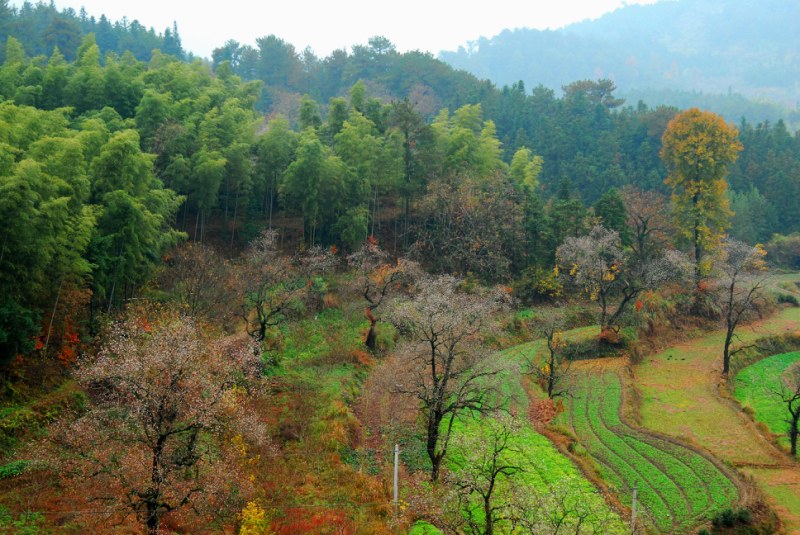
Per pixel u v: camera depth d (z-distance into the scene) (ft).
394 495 101.14
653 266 216.13
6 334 97.81
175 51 504.84
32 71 207.41
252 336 144.46
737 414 155.33
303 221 218.38
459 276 213.25
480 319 133.80
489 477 91.35
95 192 136.98
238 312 157.79
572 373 178.81
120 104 207.82
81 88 206.08
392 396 140.36
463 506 92.68
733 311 231.91
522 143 397.60
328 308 185.16
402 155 233.76
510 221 225.76
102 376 82.53
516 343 199.31
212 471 82.28
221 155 200.85
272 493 98.68
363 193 218.59
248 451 108.47
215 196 194.59
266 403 125.59
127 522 84.79
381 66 499.10
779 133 442.50
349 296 191.62
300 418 122.83
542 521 80.89
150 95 196.03
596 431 141.90
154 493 77.00
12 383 104.88
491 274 222.28
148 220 137.39
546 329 181.68
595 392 165.68
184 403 82.53
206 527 89.10
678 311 229.66
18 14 437.17
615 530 89.20
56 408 103.60
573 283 222.07
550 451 126.11
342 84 500.33
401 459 117.39
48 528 80.38
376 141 228.02
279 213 231.30
